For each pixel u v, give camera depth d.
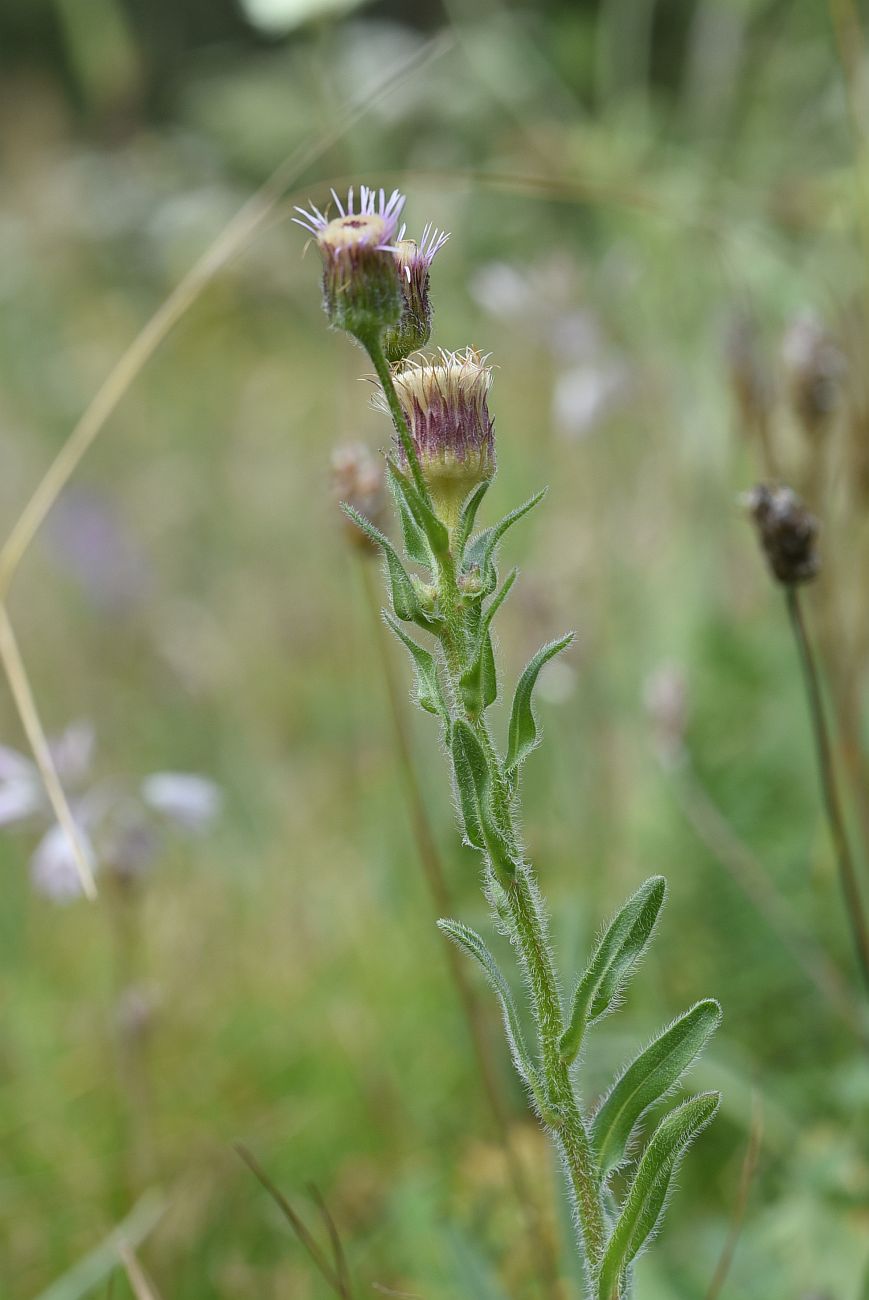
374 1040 0.56
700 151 0.94
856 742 0.53
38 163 1.49
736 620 0.70
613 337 0.81
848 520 0.55
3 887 0.66
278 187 0.55
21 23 1.88
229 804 0.77
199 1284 0.50
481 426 0.38
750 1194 0.50
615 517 0.82
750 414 0.55
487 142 1.04
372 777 0.72
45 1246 0.52
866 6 0.97
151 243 1.40
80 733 0.54
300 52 0.99
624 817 0.65
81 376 1.27
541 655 0.38
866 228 0.62
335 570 0.93
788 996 0.54
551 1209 0.49
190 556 1.03
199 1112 0.55
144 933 0.64
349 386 0.80
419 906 0.62
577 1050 0.38
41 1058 0.57
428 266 0.39
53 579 0.95
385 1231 0.51
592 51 1.18
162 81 1.78
